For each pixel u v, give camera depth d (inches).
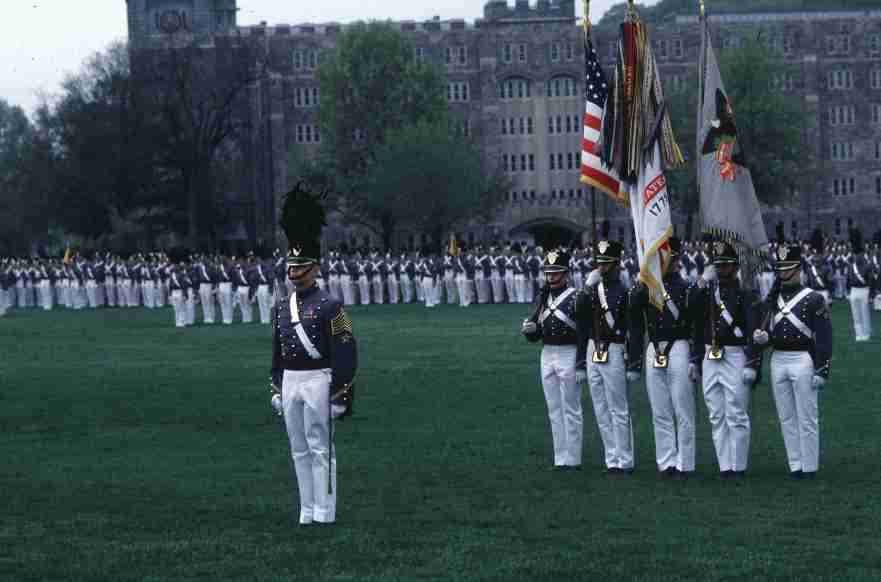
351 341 734.5
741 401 868.0
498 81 7057.1
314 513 739.4
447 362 1664.6
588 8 981.8
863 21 7209.6
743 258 900.0
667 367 877.8
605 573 617.3
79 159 5506.9
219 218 6013.8
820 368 848.3
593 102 972.6
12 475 901.8
